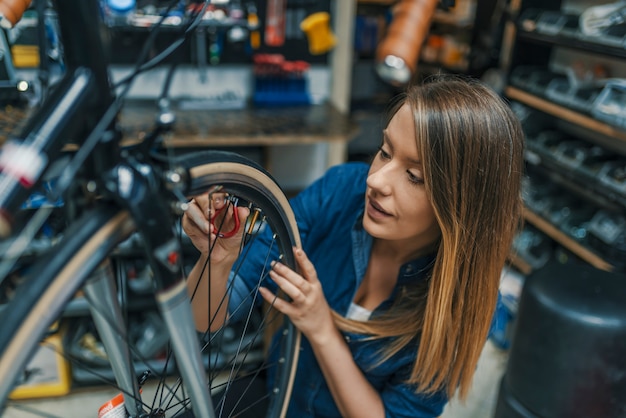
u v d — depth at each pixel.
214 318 0.84
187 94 2.51
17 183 0.42
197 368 0.61
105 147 0.49
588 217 2.37
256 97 2.49
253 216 0.81
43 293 0.46
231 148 2.23
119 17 1.99
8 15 0.56
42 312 0.46
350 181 1.10
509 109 0.86
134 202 0.48
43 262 0.48
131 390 0.69
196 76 2.50
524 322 1.72
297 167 2.76
